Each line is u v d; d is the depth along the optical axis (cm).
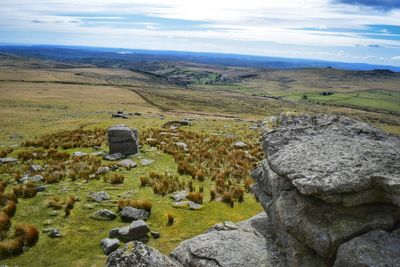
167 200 1731
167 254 1238
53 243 1302
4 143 3139
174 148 2802
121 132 2572
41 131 3891
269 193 1245
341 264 845
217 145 3056
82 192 1800
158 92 19175
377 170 937
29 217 1502
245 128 4403
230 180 2080
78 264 1175
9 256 1217
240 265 1012
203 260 1048
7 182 1961
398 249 813
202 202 1722
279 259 1038
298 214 956
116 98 13212
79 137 3247
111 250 1245
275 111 15588
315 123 1347
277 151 1174
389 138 1199
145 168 2275
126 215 1503
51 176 1992
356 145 1083
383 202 930
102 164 2317
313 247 906
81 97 12444
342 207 921
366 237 857
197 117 6606
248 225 1286
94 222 1472
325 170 945
